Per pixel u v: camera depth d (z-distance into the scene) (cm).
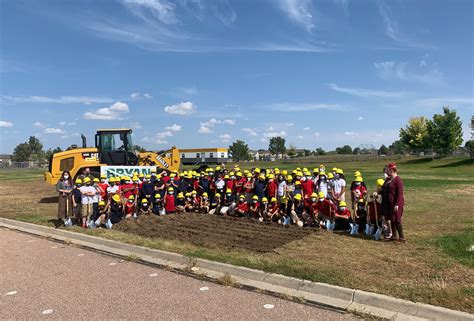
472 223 1027
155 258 800
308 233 982
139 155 2028
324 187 1155
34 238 1050
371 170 3984
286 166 5041
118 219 1173
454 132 5991
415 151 6438
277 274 641
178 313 522
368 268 669
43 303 565
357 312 511
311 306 543
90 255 853
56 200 1845
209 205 1362
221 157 4069
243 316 510
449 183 2284
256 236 956
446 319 476
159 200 1316
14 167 7700
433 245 807
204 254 778
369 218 950
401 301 515
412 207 1341
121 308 542
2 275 701
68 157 1795
